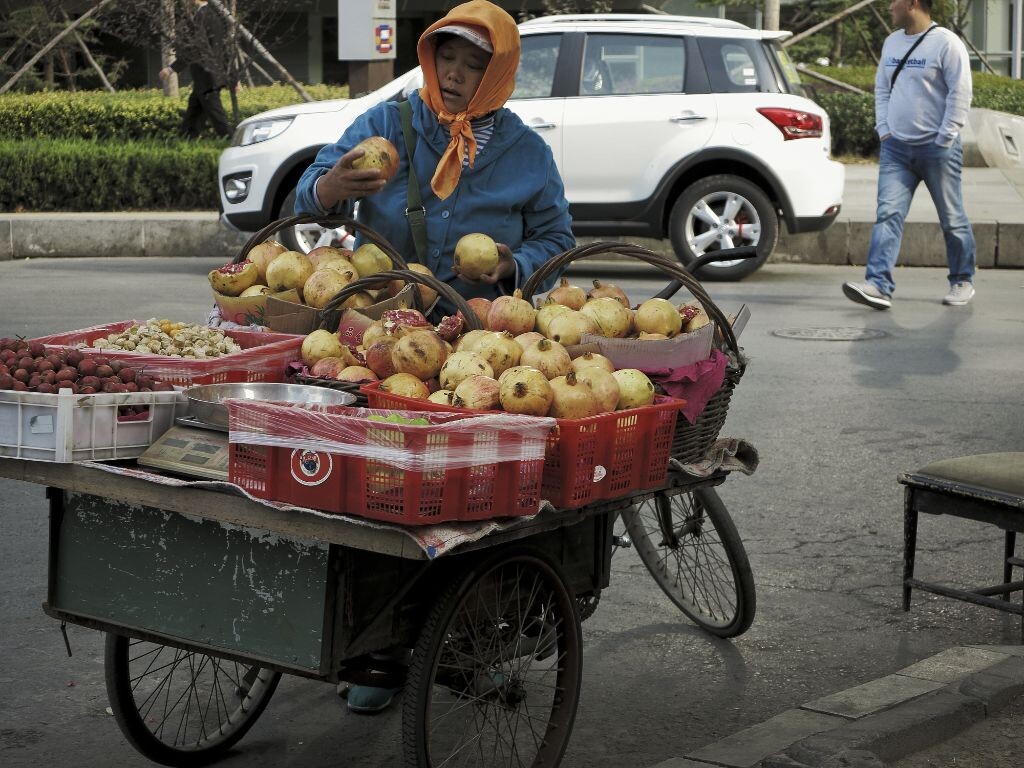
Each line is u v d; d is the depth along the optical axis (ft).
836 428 22.77
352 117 38.06
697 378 10.79
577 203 38.63
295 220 12.49
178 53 55.42
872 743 10.77
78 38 73.26
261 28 72.38
